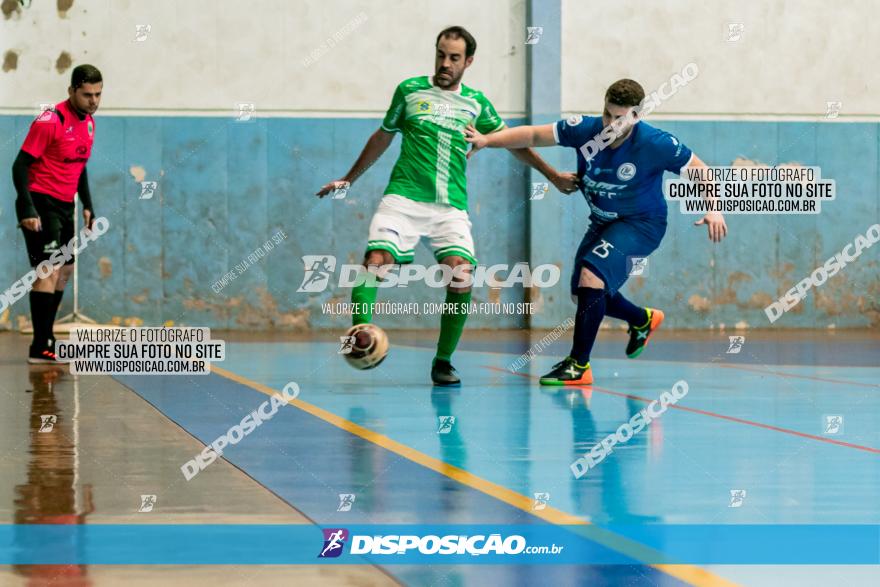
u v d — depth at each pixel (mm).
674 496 5309
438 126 10727
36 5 21406
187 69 21859
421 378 11867
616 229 10992
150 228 21828
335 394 10164
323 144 22203
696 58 23000
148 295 21859
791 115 23281
